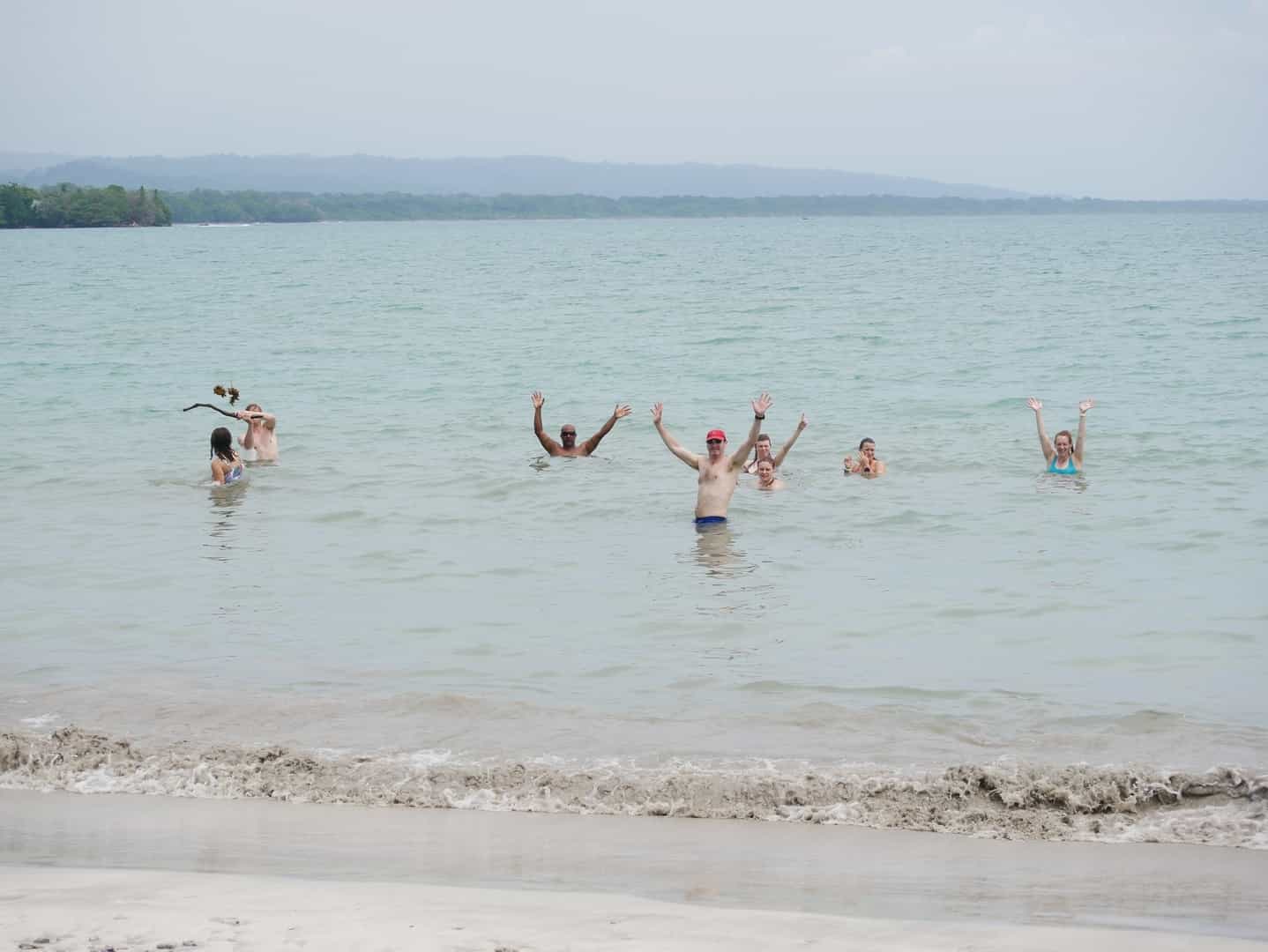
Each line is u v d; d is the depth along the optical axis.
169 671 9.29
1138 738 7.75
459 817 6.95
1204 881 5.91
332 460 18.20
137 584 11.73
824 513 14.61
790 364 28.92
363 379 27.27
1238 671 8.99
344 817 6.95
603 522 14.30
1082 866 6.12
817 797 7.05
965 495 15.48
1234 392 23.00
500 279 66.19
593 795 7.17
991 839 6.55
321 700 8.66
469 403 23.81
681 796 7.12
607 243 141.12
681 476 16.98
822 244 127.81
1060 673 9.03
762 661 9.39
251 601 11.15
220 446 16.61
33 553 12.97
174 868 6.14
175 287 60.38
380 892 5.70
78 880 5.88
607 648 9.76
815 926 5.25
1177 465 16.91
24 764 7.68
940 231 195.75
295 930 5.14
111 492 16.12
